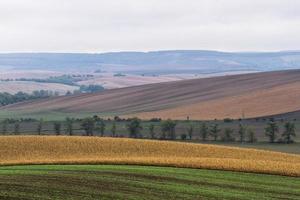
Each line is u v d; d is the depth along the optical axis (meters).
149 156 76.62
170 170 56.84
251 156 79.00
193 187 46.91
